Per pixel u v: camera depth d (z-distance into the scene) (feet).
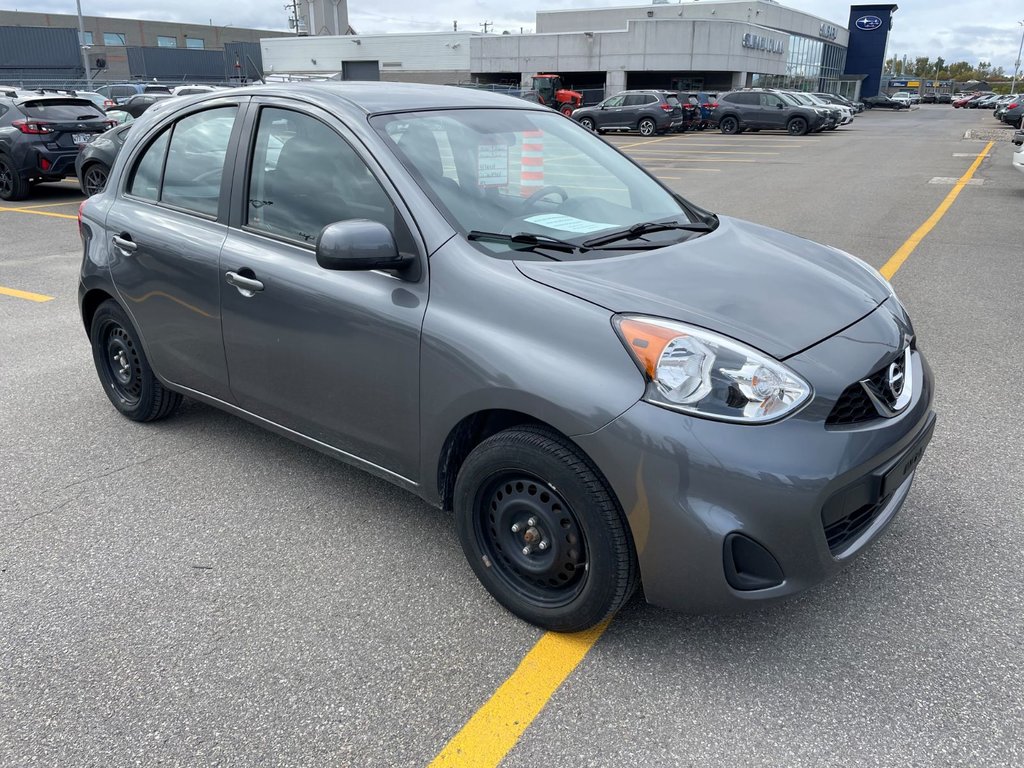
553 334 7.55
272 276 9.79
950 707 7.32
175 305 11.34
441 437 8.46
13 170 39.93
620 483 7.14
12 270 25.32
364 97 10.09
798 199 40.52
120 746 6.98
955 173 52.95
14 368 16.42
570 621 8.07
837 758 6.78
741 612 7.23
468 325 8.02
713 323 7.41
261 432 13.42
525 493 8.07
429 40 174.50
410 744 7.00
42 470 12.03
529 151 10.52
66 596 9.05
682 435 6.90
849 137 96.78
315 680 7.76
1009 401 14.40
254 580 9.36
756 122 103.14
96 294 13.16
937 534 10.13
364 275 9.00
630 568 7.55
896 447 7.61
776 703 7.41
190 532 10.36
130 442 12.98
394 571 9.52
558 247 8.66
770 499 6.83
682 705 7.41
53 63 161.07
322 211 9.56
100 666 7.95
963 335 18.22
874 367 7.68
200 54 179.01
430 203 8.70
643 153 72.59
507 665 7.95
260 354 10.27
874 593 9.00
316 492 11.37
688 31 146.61
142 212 12.00
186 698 7.53
